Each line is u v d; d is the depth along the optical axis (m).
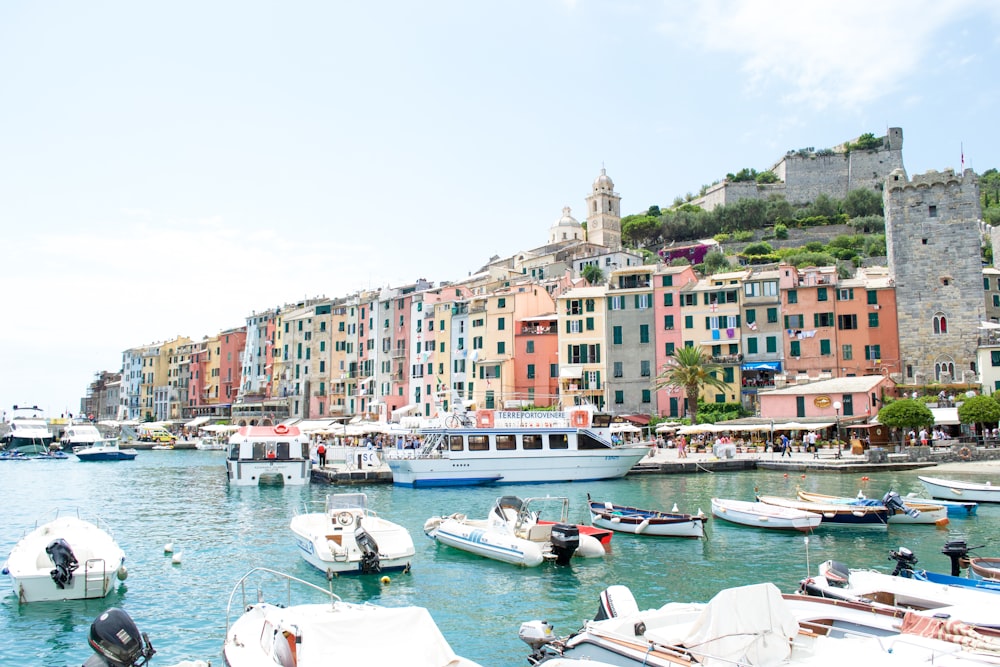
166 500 46.31
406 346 109.31
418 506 42.19
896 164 161.00
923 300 76.62
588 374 86.75
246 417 127.94
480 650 17.77
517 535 27.89
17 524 37.09
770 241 147.00
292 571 25.69
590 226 166.38
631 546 29.97
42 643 18.12
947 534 31.83
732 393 79.81
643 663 12.94
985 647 13.03
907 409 59.12
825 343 78.50
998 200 151.75
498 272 128.38
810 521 31.86
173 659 17.20
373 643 13.30
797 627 13.28
